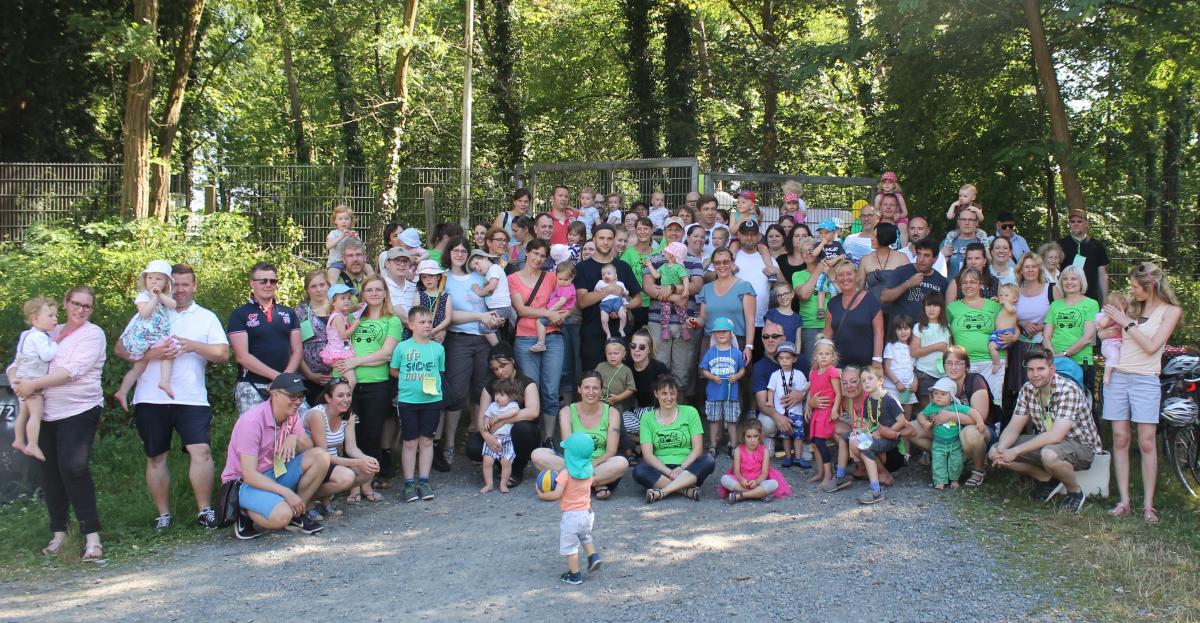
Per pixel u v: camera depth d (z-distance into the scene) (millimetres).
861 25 15992
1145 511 6887
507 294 8891
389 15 21891
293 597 5641
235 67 26281
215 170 17000
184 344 6891
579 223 10016
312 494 6977
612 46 28141
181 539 6793
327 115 29094
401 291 8680
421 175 16422
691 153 22828
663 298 9188
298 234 16109
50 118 20094
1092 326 7844
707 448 8875
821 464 8047
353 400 7934
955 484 7703
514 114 23938
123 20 15164
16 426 6492
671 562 6102
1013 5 14844
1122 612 5199
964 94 16875
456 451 9297
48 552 6465
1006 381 8438
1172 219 16750
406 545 6594
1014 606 5309
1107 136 17172
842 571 5887
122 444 8820
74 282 11562
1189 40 13961
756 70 24906
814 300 9078
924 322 8172
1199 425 7566
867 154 19688
